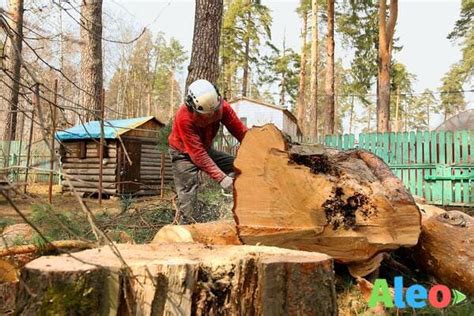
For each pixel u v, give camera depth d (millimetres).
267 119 24547
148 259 2045
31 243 3281
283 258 2068
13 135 11797
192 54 8383
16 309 1832
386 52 15008
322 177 2965
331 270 2105
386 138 10398
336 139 11242
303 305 1996
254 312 2041
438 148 9875
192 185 4055
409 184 10023
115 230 4648
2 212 6863
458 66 28688
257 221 3035
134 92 47812
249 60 33812
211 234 3072
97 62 11898
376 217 2924
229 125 3994
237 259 2068
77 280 1778
